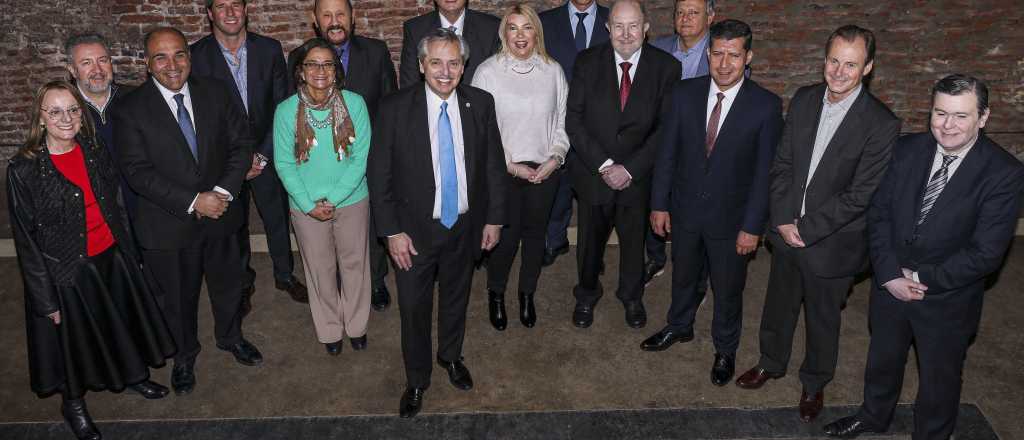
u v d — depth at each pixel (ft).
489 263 13.98
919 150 9.51
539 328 14.33
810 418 11.81
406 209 10.96
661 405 12.25
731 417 11.95
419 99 10.62
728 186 11.46
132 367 11.57
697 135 11.42
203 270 12.44
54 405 12.34
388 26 21.03
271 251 15.26
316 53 10.91
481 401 12.34
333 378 12.96
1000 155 9.00
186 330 12.31
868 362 10.85
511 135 12.66
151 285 12.01
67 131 9.95
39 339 10.81
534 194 13.20
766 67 21.22
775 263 11.54
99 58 11.27
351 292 13.06
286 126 11.47
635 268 13.75
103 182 10.68
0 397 12.51
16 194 9.87
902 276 9.81
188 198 11.28
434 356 13.51
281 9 20.51
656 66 12.35
